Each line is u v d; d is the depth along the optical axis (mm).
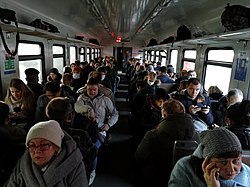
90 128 2451
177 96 3340
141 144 2152
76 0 4629
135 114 4109
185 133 1931
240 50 4219
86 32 11031
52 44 6762
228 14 3424
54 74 4926
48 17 5754
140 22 8180
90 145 1974
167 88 5164
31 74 4125
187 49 7406
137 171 2350
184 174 1282
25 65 5105
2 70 3953
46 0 4527
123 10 5594
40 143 1370
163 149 1989
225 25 3518
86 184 1516
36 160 1380
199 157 1229
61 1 4707
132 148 4406
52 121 1503
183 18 6035
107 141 4289
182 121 1959
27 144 1405
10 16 3262
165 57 10656
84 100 3150
